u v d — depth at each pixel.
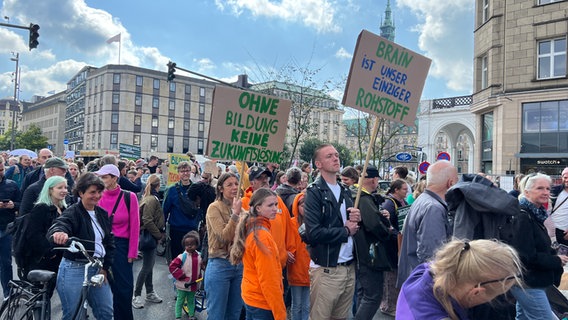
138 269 8.20
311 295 4.02
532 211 3.68
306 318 4.43
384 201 5.88
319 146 4.09
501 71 20.19
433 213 3.47
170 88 75.00
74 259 3.89
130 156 20.61
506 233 3.28
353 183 5.72
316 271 3.98
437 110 27.34
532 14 19.14
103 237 4.17
